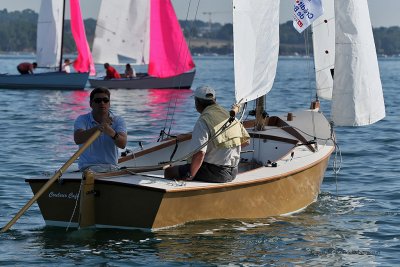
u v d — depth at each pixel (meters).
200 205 26.20
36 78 104.38
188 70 103.69
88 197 25.39
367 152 45.69
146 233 25.41
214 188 26.11
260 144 32.66
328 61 37.31
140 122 63.06
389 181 36.38
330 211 29.91
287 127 33.41
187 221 26.25
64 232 25.73
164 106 79.12
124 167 27.03
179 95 94.19
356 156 44.25
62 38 107.44
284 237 25.78
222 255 23.66
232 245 24.64
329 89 37.47
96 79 104.19
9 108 76.31
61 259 23.11
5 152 44.53
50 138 51.69
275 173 28.12
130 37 108.06
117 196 25.41
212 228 26.27
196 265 22.69
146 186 24.92
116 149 27.31
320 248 24.75
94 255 23.44
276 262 23.22
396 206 30.98
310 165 29.58
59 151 45.25
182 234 25.47
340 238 25.94
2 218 28.09
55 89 104.25
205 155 26.39
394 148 47.41
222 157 26.39
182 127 59.56
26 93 97.50
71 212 25.94
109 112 27.23
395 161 42.41
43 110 74.69
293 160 30.06
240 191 26.97
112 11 107.62
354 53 32.16
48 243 24.62
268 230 26.59
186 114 70.50
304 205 30.50
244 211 27.53
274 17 29.97
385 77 159.88
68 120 64.94
